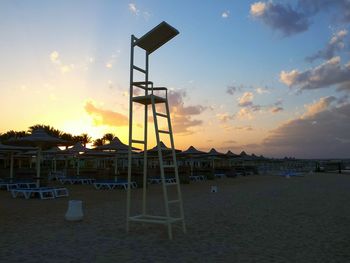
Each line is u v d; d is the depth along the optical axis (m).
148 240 6.86
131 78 7.74
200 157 37.62
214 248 6.28
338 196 15.86
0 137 49.59
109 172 23.62
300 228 8.13
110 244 6.52
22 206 12.13
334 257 5.75
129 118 7.73
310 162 65.38
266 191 18.86
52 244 6.50
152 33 7.50
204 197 15.55
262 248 6.30
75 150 26.31
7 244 6.50
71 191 18.95
